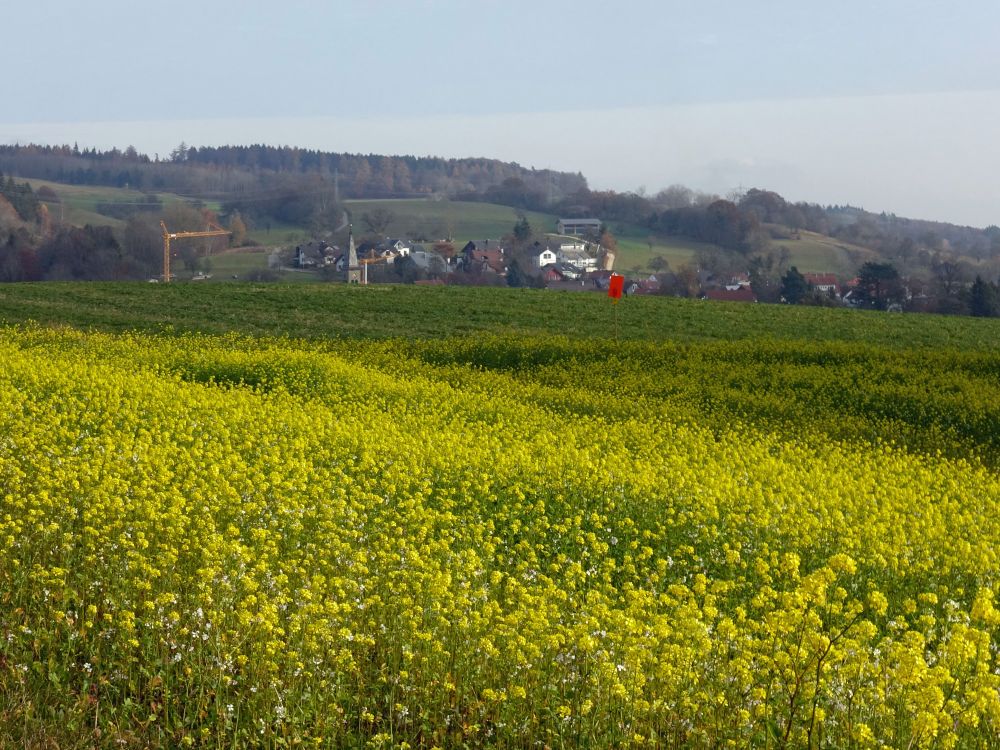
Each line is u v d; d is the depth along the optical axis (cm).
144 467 1398
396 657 859
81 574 966
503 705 794
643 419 2533
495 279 12519
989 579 1159
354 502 1278
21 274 11781
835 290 11625
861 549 1270
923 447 2419
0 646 837
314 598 942
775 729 737
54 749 716
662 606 1041
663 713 752
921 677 686
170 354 3122
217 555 1000
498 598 1053
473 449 1742
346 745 765
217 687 784
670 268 14812
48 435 1603
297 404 2297
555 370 3388
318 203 18962
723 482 1586
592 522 1380
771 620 725
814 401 2869
